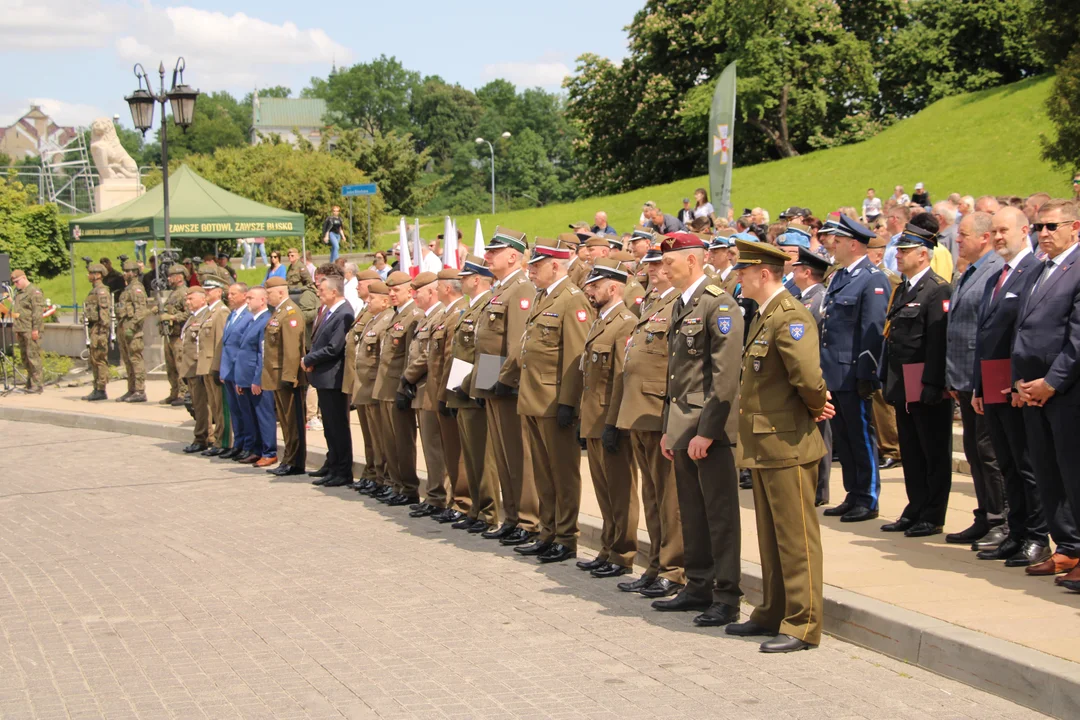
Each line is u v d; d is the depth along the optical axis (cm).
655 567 725
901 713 493
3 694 546
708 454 642
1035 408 652
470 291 920
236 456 1311
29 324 1973
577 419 802
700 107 4672
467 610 682
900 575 671
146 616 680
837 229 858
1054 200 658
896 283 948
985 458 747
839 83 4909
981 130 3853
